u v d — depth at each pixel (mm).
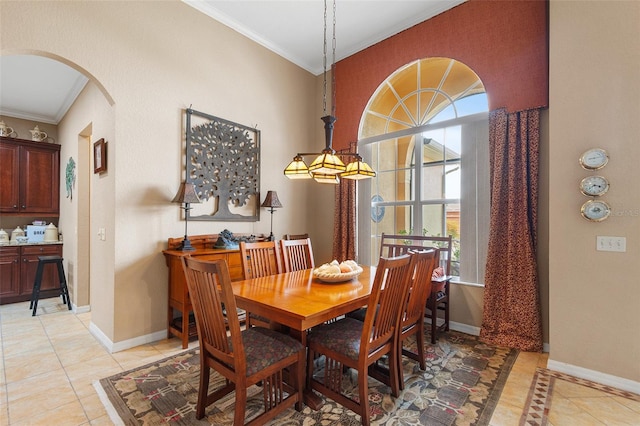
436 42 3504
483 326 3031
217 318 1609
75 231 4004
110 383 2203
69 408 1920
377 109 4152
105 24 2652
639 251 2119
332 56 4418
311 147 4762
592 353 2279
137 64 2857
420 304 2338
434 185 3633
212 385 2172
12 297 4301
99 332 3010
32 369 2414
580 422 1804
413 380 2254
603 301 2244
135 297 2846
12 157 4535
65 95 4219
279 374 1820
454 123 3424
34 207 4723
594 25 2301
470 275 3264
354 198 4211
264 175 4031
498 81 3047
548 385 2199
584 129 2328
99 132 3127
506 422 1801
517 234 2873
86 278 3949
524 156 2840
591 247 2295
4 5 2162
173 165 3119
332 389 1914
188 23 3244
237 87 3715
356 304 1888
